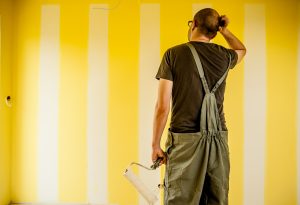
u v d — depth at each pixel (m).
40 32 2.56
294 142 2.53
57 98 2.57
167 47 2.51
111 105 2.56
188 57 1.65
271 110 2.52
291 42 2.50
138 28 2.53
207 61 1.66
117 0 2.53
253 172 2.54
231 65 1.77
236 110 2.53
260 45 2.50
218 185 1.67
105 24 2.54
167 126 2.53
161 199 2.57
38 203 2.61
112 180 2.58
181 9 2.51
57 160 2.60
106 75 2.55
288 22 2.50
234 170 2.54
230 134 2.54
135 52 2.53
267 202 2.54
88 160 2.59
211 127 1.64
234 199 2.55
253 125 2.53
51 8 2.55
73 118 2.58
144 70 2.53
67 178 2.60
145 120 2.55
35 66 2.57
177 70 1.66
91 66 2.55
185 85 1.65
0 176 2.45
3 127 2.48
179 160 1.66
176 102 1.69
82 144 2.58
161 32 2.52
